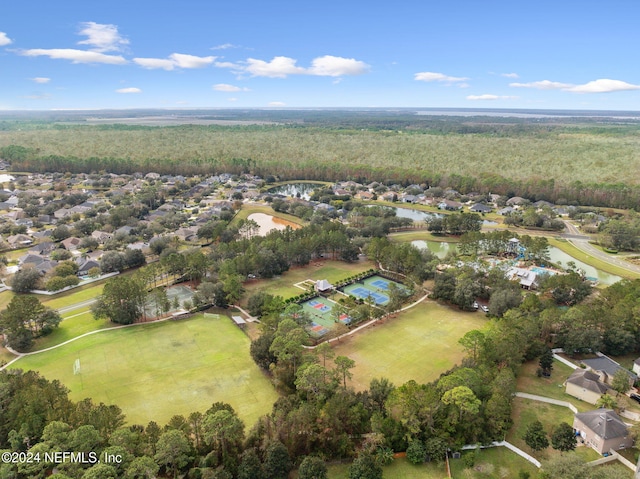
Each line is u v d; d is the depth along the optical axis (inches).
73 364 4790.8
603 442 3408.0
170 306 6146.7
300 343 4458.7
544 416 3956.7
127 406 4094.5
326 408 3531.0
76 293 6781.5
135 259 7839.6
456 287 6358.3
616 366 4571.9
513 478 3257.9
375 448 3430.1
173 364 4817.9
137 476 2849.4
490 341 4488.2
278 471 3134.8
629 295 5413.4
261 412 4018.2
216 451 3280.0
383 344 5290.4
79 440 3029.0
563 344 4995.1
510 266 7662.4
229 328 5684.1
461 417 3597.4
